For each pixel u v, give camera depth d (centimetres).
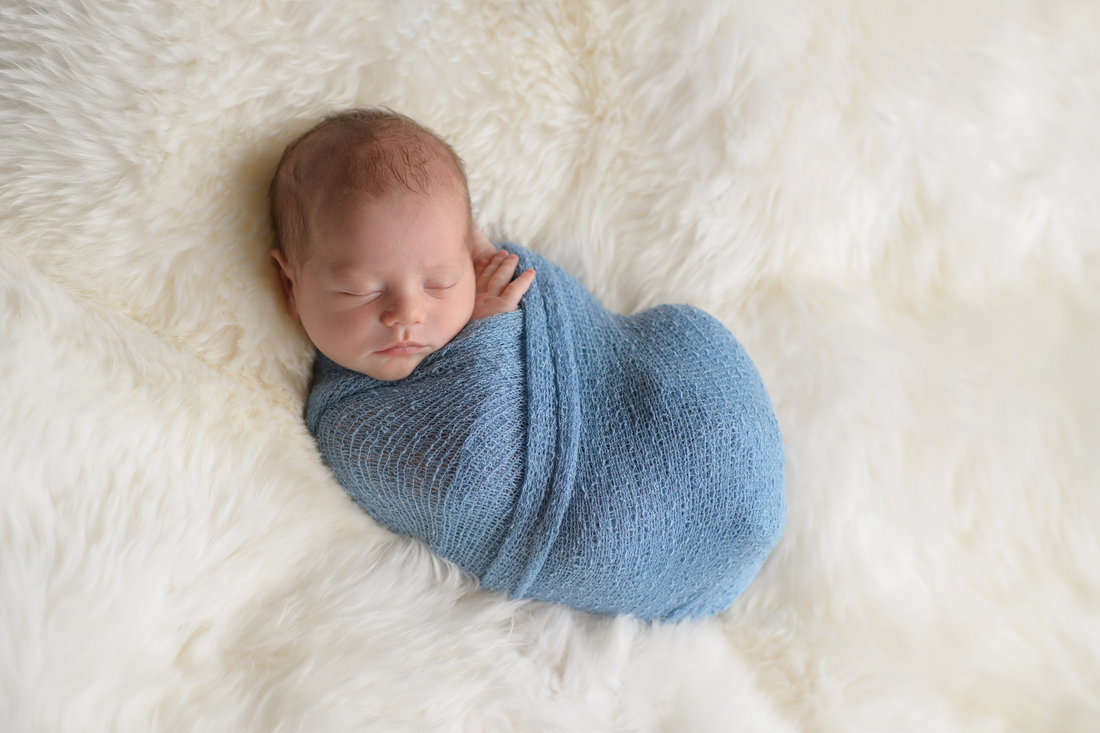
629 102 107
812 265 115
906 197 115
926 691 107
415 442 91
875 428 113
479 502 90
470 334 95
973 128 115
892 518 113
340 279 89
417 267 90
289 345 97
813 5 107
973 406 116
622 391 97
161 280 88
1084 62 119
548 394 94
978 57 113
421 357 96
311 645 81
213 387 88
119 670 70
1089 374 119
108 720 68
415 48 98
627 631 98
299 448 93
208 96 88
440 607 92
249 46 90
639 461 92
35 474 71
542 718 86
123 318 86
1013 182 118
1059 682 113
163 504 78
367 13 95
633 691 92
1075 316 121
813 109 109
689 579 99
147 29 84
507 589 97
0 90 81
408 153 90
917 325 119
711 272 112
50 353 76
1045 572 118
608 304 115
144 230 86
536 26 101
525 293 100
